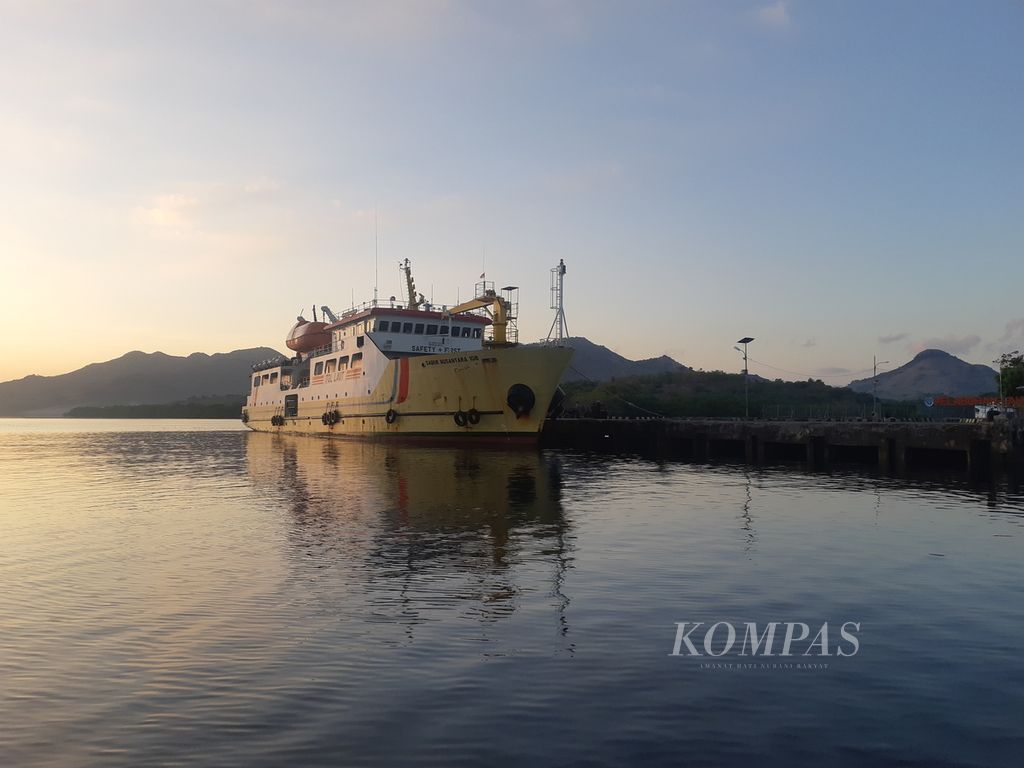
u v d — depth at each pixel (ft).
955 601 42.75
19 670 32.01
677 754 24.43
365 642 35.53
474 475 118.73
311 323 255.09
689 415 331.36
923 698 28.94
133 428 522.88
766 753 24.53
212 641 35.78
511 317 180.75
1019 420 124.77
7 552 58.70
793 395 377.09
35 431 453.17
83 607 42.04
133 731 26.13
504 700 28.66
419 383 183.93
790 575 49.11
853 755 24.41
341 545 60.29
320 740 25.38
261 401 303.07
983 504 85.56
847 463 149.69
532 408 165.78
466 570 50.88
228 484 111.14
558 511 79.41
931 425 133.28
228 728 26.32
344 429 216.74
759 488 102.78
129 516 78.74
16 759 24.18
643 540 62.03
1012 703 28.45
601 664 32.53
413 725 26.50
